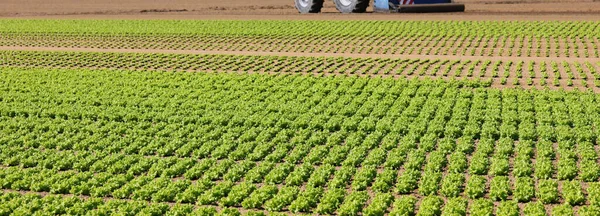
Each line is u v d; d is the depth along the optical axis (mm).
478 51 35062
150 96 27312
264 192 17125
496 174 18141
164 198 17141
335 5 51375
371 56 34719
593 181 17531
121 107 25688
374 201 16359
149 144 21219
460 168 18469
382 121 22938
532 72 29516
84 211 16406
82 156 20469
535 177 17828
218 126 23156
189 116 24328
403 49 35938
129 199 17312
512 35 38875
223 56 35625
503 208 15742
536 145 20094
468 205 16344
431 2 48906
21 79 30859
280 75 30500
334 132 22297
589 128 21391
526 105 24156
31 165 19875
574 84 27578
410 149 20156
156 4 61125
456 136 21422
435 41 37938
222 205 16734
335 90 27531
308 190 17172
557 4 51625
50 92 28344
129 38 42469
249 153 20359
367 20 45719
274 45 38531
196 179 18719
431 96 26094
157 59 35438
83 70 32781
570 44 35938
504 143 20344
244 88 28266
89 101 26672
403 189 17234
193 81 29812
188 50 37969
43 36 44031
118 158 20031
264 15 51156
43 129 23328
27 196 17125
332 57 34281
